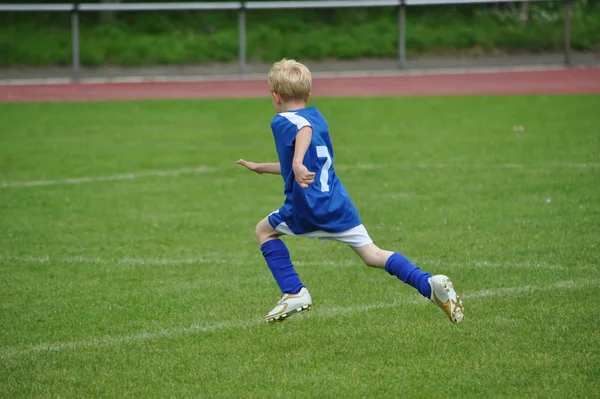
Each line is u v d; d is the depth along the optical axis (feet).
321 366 53.88
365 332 59.82
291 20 359.46
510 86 242.78
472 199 103.91
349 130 168.35
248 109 208.85
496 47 326.44
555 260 76.38
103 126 182.39
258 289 71.67
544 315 61.36
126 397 49.98
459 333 58.70
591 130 157.38
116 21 363.15
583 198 101.45
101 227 95.76
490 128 165.27
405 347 56.59
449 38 333.01
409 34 337.52
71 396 50.29
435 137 156.46
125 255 83.97
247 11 367.86
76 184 121.08
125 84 273.95
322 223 53.57
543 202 100.32
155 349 57.93
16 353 57.62
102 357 56.65
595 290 67.05
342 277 74.13
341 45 328.90
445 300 52.06
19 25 354.33
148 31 358.43
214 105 217.97
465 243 83.92
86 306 67.82
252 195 112.57
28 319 64.69
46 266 80.07
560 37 318.24
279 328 61.46
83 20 364.17
